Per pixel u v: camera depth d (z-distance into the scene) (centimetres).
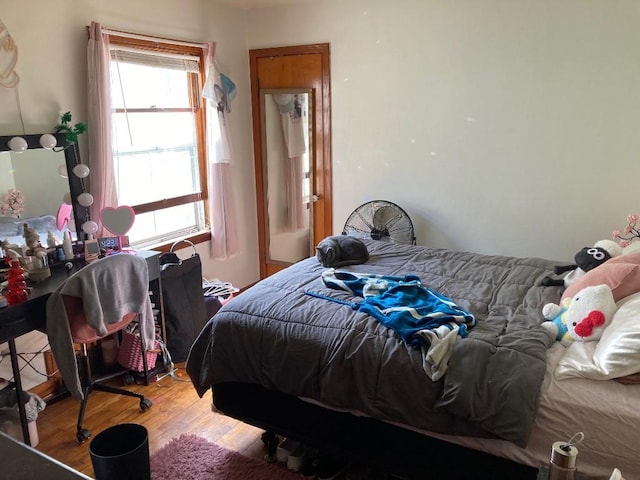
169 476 216
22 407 227
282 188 424
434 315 199
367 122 377
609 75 297
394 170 376
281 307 220
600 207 315
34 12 265
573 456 122
